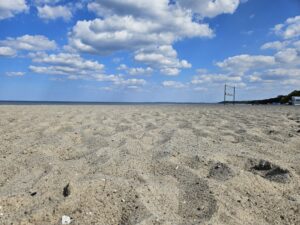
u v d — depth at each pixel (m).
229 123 9.59
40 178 3.79
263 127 8.44
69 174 3.92
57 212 2.91
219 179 3.82
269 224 2.84
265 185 3.67
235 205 3.14
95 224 2.76
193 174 3.92
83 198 3.15
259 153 5.16
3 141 6.07
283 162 4.66
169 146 5.41
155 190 3.40
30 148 5.34
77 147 5.57
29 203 3.09
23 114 12.98
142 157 4.72
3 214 2.89
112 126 8.43
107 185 3.43
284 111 18.77
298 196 3.44
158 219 2.78
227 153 5.02
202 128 8.01
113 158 4.62
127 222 2.77
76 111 16.11
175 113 15.29
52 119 10.50
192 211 3.00
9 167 4.33
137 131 7.37
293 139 6.47
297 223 2.88
